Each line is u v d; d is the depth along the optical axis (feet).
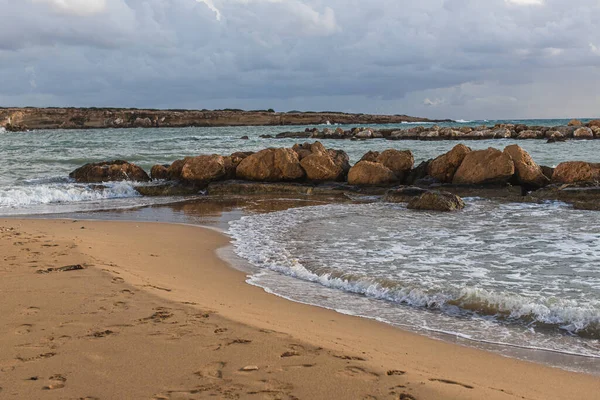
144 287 24.49
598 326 21.36
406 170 74.54
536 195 60.39
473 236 40.32
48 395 13.29
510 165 64.13
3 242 34.65
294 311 23.02
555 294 25.53
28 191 65.92
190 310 21.03
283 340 17.88
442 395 14.20
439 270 30.14
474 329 21.52
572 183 61.82
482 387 15.10
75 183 74.38
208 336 17.97
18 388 13.65
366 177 70.79
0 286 23.70
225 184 72.54
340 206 58.90
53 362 15.39
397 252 34.99
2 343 16.81
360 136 224.74
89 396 13.28
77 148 151.84
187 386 14.03
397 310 24.02
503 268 30.68
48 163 105.70
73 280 25.04
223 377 14.69
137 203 63.57
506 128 220.23
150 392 13.60
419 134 213.66
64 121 464.24
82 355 15.96
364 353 17.33
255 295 25.59
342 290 27.22
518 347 19.52
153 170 81.05
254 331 18.70
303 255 34.50
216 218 51.70
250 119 512.22
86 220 50.26
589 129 194.08
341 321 21.95
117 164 79.92
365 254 34.50
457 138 204.85
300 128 408.05
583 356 18.66
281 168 74.43
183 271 30.22
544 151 132.98
